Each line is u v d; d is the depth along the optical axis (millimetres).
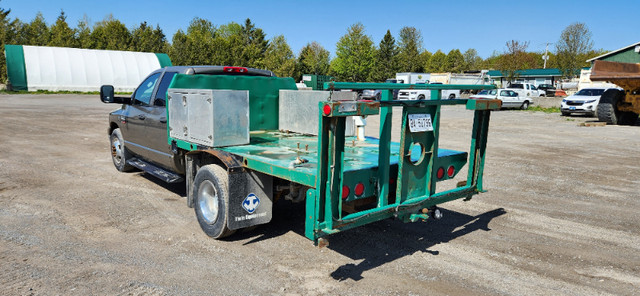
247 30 94312
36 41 60625
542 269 4098
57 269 3781
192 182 4969
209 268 3898
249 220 4336
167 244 4438
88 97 31719
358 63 64875
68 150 9977
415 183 4105
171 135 5395
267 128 6387
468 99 4273
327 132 3311
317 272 3891
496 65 59969
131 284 3545
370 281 3742
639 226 5398
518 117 21844
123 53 43750
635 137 13898
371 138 6094
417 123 3844
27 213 5293
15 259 3961
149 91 6449
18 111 19125
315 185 3395
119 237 4594
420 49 79750
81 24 75562
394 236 4902
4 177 7125
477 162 4641
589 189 7258
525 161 9719
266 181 4406
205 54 55250
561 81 55312
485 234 5035
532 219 5633
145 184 6895
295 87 6633
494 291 3631
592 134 14672
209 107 4578
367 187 3826
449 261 4234
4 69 40750
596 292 3660
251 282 3652
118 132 7543
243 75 6316
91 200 5938
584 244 4770
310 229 3416
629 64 18094
